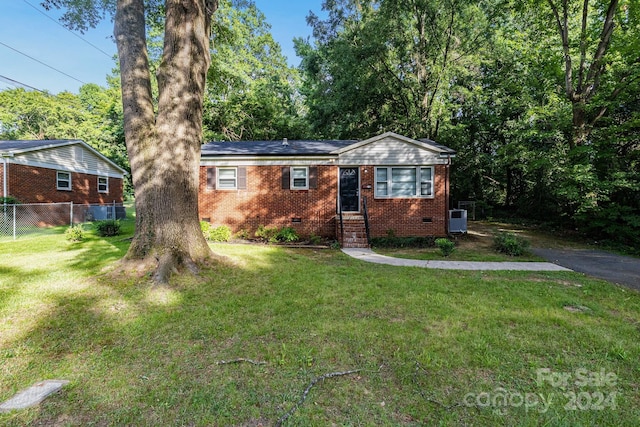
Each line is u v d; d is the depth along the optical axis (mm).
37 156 13781
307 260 7676
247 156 11656
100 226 11000
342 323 3818
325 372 2762
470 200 19719
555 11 12078
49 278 5484
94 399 2377
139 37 6172
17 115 29906
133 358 3010
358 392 2482
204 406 2299
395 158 11633
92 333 3520
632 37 10039
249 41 24984
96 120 31125
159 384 2578
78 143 16391
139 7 6215
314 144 13391
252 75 26531
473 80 18469
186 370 2797
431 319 3957
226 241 10711
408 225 11602
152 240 5770
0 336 3414
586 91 11664
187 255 5914
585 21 11641
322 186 11797
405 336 3457
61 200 15219
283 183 11797
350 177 11969
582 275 6445
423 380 2643
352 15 18984
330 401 2367
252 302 4566
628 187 9664
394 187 11695
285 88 28266
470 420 2182
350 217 11320
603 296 4992
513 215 17625
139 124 6047
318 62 21094
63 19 8914
